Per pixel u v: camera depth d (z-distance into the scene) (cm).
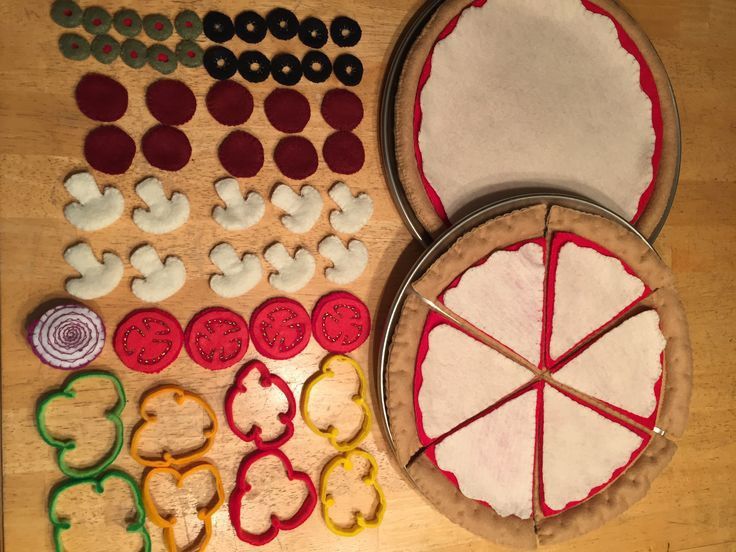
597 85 62
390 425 56
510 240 58
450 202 59
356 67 59
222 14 56
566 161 61
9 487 51
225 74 56
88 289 52
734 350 71
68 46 52
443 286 57
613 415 61
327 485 58
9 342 51
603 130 62
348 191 59
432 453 57
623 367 61
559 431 60
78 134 53
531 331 59
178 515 55
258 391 57
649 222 63
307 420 57
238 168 56
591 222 59
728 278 71
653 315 62
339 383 59
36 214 52
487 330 58
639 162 63
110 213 53
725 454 71
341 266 58
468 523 58
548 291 59
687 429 69
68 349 51
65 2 52
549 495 60
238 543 56
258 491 56
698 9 71
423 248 61
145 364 53
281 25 57
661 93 63
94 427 53
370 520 60
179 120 55
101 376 52
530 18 61
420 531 61
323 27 58
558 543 61
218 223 55
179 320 55
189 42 55
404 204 59
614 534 67
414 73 57
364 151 60
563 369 59
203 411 55
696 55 71
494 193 60
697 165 70
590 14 62
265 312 56
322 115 58
